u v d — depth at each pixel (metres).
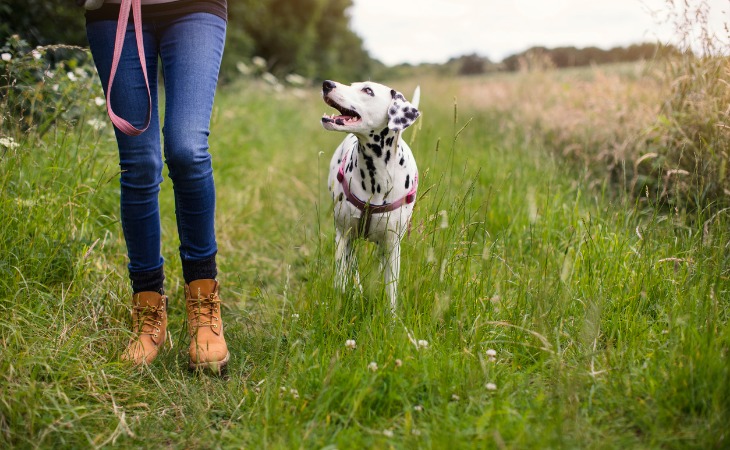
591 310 2.39
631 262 2.77
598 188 4.14
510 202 3.92
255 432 1.94
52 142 3.32
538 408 1.94
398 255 2.78
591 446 1.75
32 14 5.26
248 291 3.20
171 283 3.08
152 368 2.37
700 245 2.63
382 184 2.73
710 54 3.48
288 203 4.98
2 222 2.63
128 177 2.23
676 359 2.11
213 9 2.26
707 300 2.31
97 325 2.54
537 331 2.40
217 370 2.32
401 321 2.32
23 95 3.18
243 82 10.34
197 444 1.95
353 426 1.92
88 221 3.18
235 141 5.95
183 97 2.18
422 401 2.01
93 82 3.63
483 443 1.72
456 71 17.64
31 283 2.59
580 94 6.05
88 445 1.90
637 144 3.95
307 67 21.20
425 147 5.63
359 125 2.64
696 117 3.47
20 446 1.85
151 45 2.24
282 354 2.49
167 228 3.73
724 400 1.88
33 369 2.12
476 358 2.21
